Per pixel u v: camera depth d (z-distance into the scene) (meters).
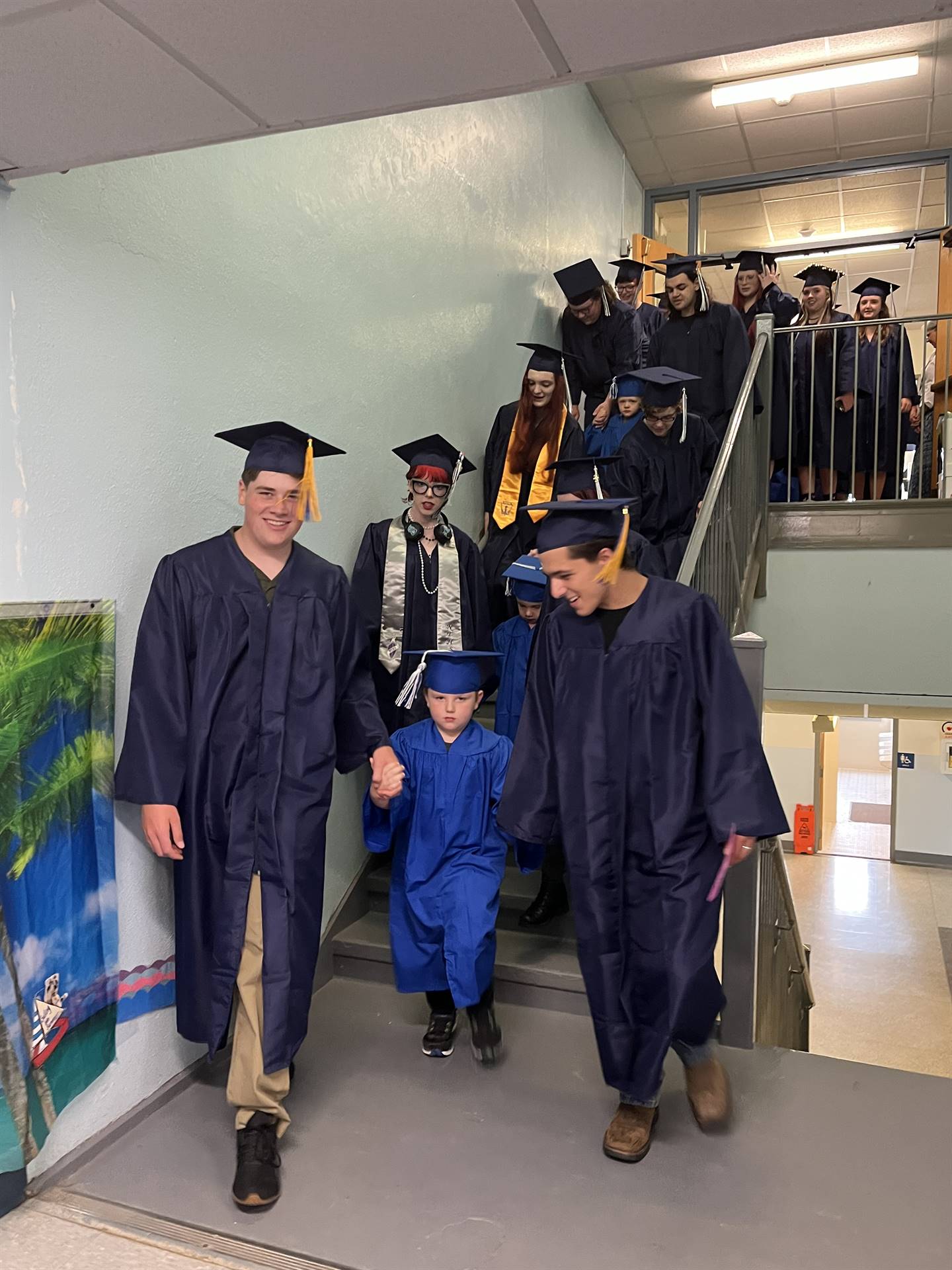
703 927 2.02
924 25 5.89
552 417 3.92
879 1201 1.97
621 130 7.26
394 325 3.65
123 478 2.23
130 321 2.23
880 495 5.42
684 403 3.72
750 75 6.51
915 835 12.07
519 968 2.89
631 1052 2.08
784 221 8.67
